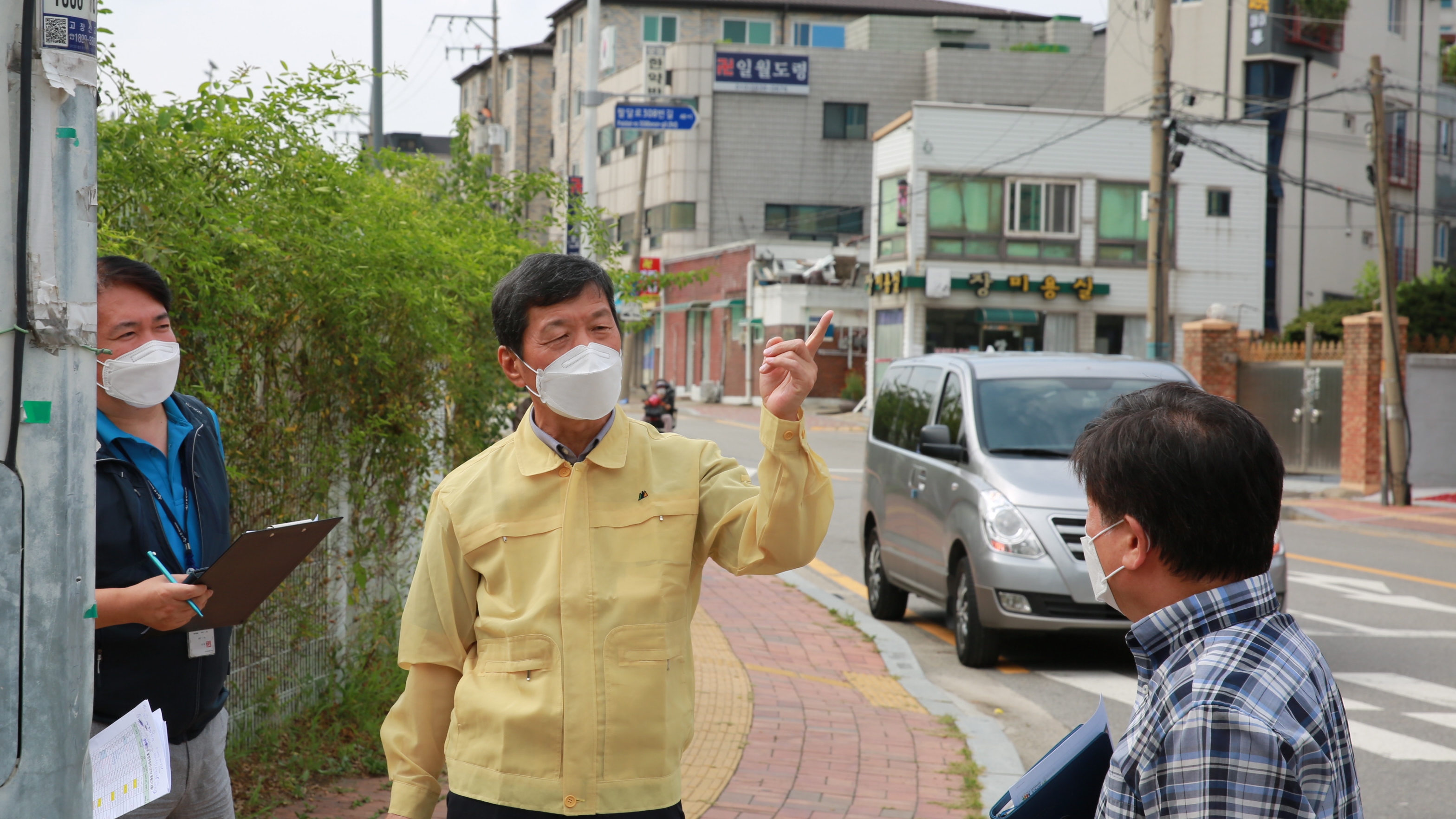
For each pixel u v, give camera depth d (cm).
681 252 4734
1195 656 155
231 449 413
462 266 522
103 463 266
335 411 493
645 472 238
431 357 545
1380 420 1966
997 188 3316
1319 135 3700
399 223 484
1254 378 2209
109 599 245
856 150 4772
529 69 6103
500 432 682
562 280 230
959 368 897
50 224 178
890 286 3372
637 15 5284
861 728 598
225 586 249
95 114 185
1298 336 2998
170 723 270
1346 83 3753
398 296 484
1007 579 740
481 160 800
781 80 4716
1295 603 1020
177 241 372
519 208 821
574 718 223
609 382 225
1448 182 4141
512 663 227
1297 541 1459
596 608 227
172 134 379
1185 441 161
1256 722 143
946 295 3275
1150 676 162
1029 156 3312
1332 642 869
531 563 231
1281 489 162
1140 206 3378
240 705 446
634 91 4916
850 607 998
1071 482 773
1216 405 165
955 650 846
